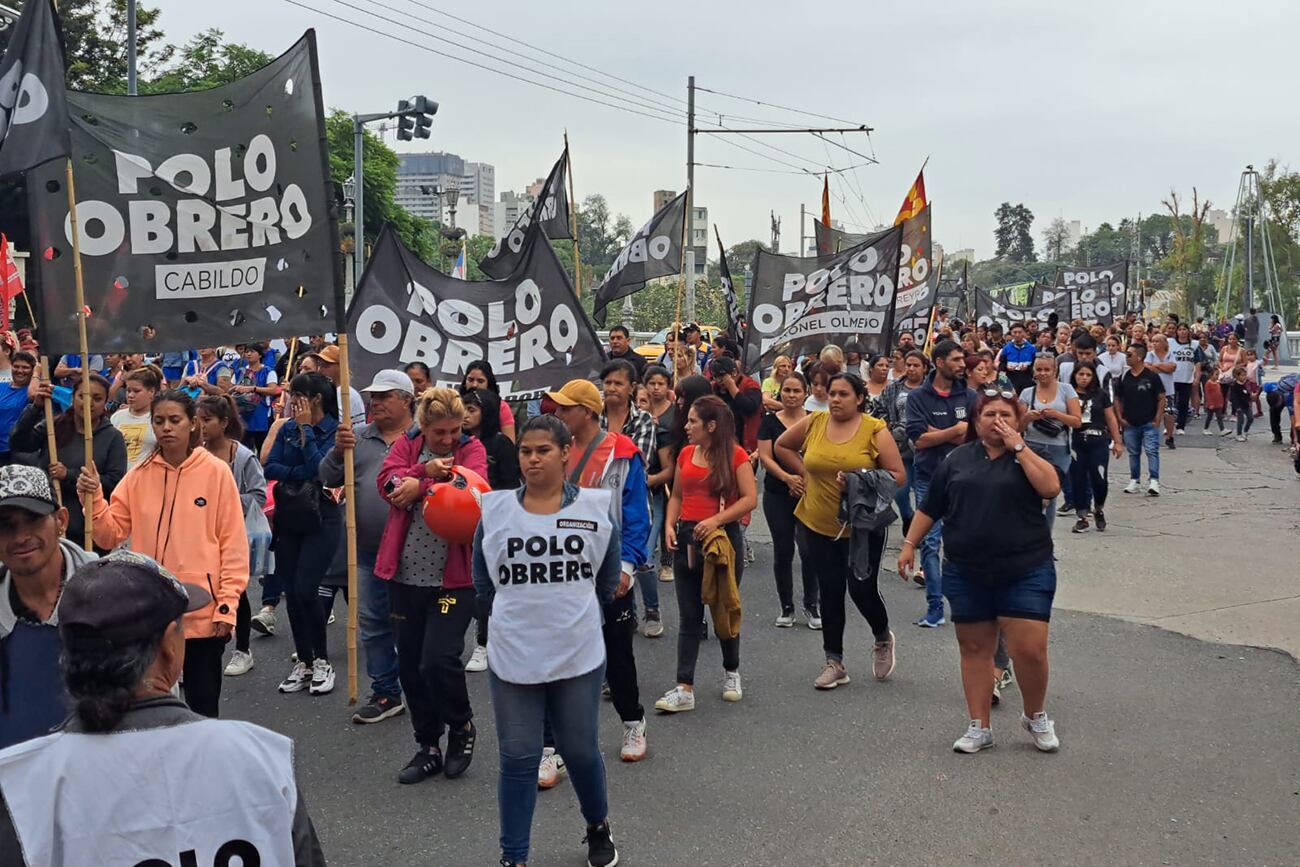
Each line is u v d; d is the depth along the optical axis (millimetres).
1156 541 11500
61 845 2166
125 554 2389
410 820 5293
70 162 5664
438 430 5691
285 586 7152
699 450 6879
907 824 5148
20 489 3383
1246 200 59656
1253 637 8117
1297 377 15391
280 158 6668
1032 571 5836
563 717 4582
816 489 7090
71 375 9805
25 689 3447
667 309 59719
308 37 6719
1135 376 14227
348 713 6785
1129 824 5105
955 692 7047
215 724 2277
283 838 2273
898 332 16594
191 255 6492
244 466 7125
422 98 22875
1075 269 30875
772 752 6074
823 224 19531
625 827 5164
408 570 5719
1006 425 5746
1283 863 4715
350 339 8625
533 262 8781
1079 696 6914
